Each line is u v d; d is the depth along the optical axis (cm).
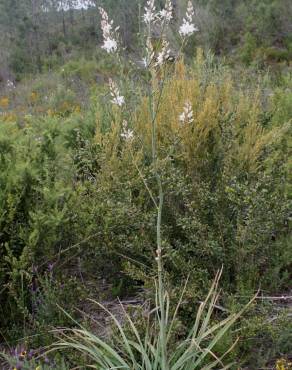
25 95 1616
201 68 521
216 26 1964
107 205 332
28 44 3269
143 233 312
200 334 230
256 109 448
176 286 289
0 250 302
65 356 259
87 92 1320
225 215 318
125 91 404
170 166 346
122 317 299
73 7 3541
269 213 295
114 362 236
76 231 334
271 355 255
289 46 1858
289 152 428
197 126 365
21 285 299
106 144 405
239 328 255
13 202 304
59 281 308
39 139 425
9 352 282
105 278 348
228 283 301
